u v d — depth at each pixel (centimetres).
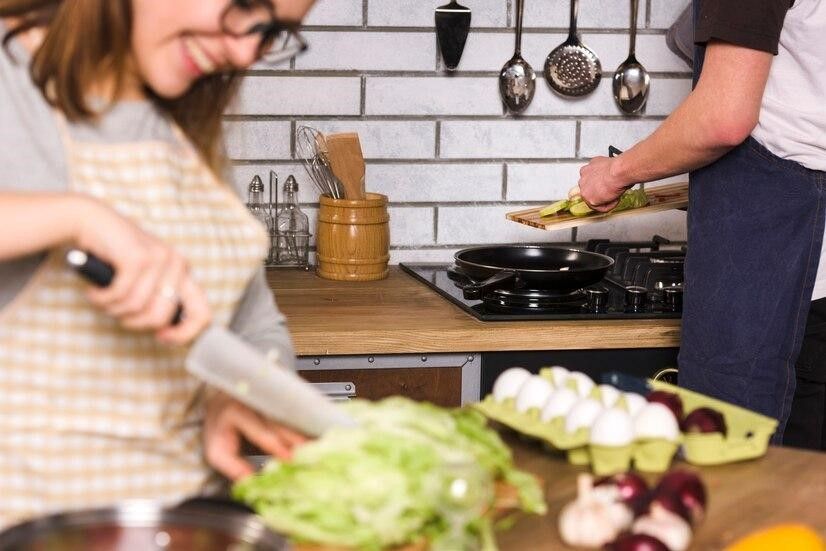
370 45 274
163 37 113
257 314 145
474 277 245
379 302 245
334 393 225
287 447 126
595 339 228
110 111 125
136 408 126
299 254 277
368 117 278
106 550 94
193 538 95
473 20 276
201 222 130
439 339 223
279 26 112
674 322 231
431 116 279
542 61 281
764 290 202
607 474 130
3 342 121
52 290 120
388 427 117
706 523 120
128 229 101
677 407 142
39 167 120
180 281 102
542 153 285
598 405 139
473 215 286
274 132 275
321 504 107
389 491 107
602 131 286
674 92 287
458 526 104
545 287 237
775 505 125
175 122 133
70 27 117
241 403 126
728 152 202
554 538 115
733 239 203
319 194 279
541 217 244
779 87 196
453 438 118
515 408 147
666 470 134
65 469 124
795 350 203
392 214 283
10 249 99
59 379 123
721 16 186
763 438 139
